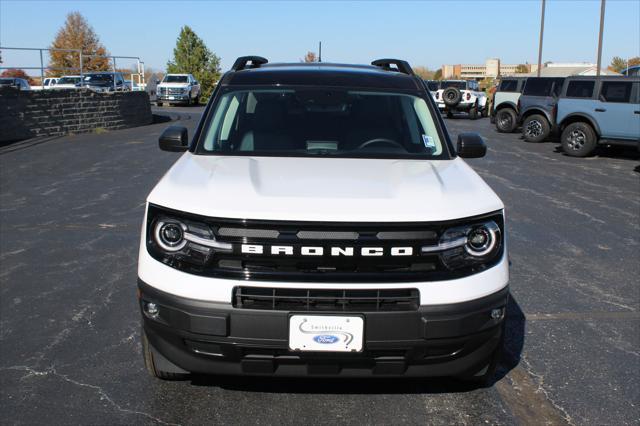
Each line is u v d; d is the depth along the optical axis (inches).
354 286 105.6
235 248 107.2
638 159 568.1
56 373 141.0
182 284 108.4
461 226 111.2
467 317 109.3
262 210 107.7
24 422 120.6
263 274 106.7
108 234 263.9
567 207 343.9
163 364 127.5
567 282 214.2
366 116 156.8
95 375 140.3
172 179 124.8
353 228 106.8
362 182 122.6
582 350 158.4
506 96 828.0
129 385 135.7
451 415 125.5
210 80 1904.5
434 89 1282.0
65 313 177.2
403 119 157.0
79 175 417.7
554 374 144.5
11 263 222.8
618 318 181.3
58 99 687.7
